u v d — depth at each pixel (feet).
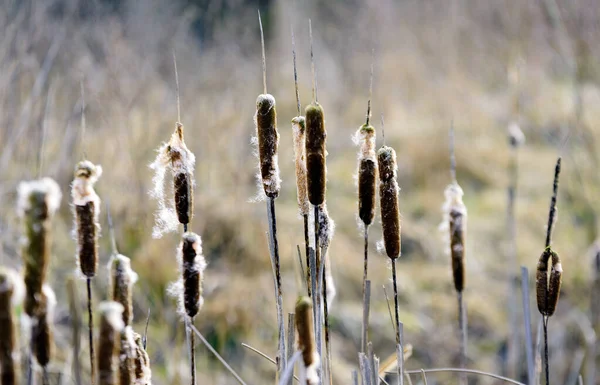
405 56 29.73
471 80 28.14
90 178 4.47
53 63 14.03
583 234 16.99
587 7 17.08
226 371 12.14
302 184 5.41
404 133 24.29
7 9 12.73
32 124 11.66
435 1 31.19
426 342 14.24
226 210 15.47
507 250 17.71
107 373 3.74
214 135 17.11
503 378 6.44
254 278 14.19
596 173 17.03
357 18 32.60
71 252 13.83
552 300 5.65
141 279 13.26
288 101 26.94
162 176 5.20
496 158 22.75
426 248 17.80
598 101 20.75
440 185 21.42
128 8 19.47
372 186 5.38
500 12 26.76
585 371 11.66
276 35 31.22
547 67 25.04
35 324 3.86
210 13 23.20
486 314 14.94
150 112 16.48
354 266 16.19
